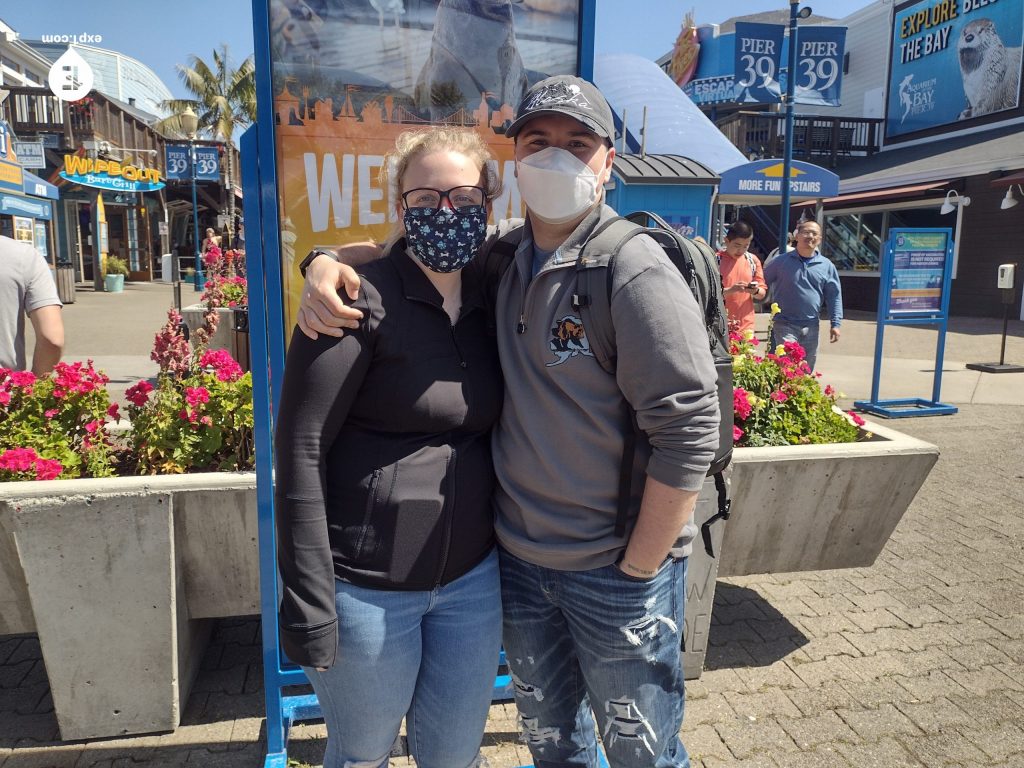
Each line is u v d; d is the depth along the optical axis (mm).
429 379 1619
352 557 1618
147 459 2867
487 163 1728
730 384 1792
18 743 2596
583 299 1563
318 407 1542
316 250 1637
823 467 3025
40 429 2926
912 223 18203
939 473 5719
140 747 2588
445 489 1655
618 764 1810
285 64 2463
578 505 1670
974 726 2760
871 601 3701
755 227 22859
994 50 19250
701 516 2773
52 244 18656
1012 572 4027
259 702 2830
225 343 8094
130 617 2533
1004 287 9875
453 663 1731
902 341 13008
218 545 2656
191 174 25750
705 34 28156
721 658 3197
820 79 24953
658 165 9359
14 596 2611
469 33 2555
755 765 2555
